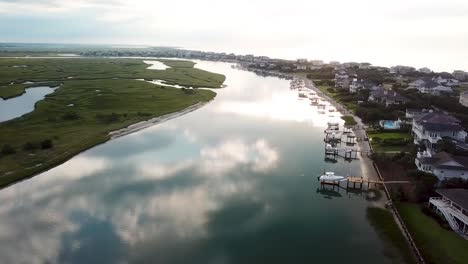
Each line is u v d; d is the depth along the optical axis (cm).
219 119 14250
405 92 17900
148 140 11300
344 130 12319
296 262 5381
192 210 6838
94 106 15475
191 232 6128
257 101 18625
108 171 8731
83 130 11962
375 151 10006
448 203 6575
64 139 10981
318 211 6881
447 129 9519
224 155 9919
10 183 8031
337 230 6234
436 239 5769
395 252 5600
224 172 8694
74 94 17800
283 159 9650
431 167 7681
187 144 10881
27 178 8350
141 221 6450
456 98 17675
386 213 6794
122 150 10325
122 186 7875
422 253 5428
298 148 10600
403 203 7019
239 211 6825
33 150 9969
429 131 9525
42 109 14500
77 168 8950
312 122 13875
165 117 14275
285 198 7406
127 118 13675
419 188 7044
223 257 5497
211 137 11638
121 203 7106
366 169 8950
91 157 9750
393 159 8975
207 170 8812
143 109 15300
